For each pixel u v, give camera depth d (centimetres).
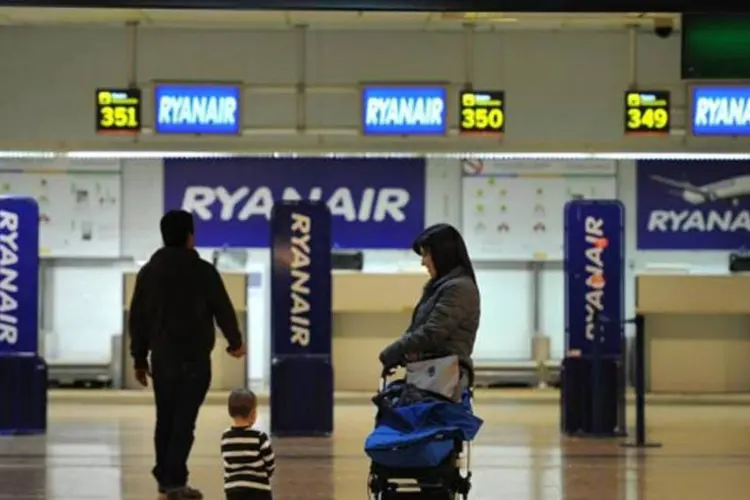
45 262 3012
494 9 1266
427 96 2411
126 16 2673
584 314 2081
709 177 3042
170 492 1436
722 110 2398
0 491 1559
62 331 3016
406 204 3031
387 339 2938
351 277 2862
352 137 2808
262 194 3027
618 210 2055
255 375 3002
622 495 1553
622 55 2978
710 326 2964
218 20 2770
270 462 1227
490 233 3034
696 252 3052
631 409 2616
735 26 1523
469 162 3030
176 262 1433
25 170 2994
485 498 1529
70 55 2970
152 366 1438
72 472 1712
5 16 2730
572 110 2983
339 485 1605
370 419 2361
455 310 1117
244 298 2855
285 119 3006
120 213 3012
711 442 2058
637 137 2478
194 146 2536
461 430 1086
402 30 2961
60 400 2714
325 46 2975
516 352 3055
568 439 2077
